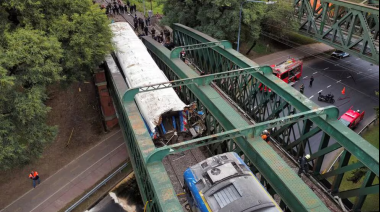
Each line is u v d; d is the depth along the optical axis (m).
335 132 11.62
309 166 14.10
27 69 14.06
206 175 10.36
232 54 19.23
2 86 12.09
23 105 13.25
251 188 9.41
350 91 28.91
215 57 22.03
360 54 25.56
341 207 11.66
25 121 13.55
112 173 19.41
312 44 41.09
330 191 12.52
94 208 17.28
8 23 15.79
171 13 33.50
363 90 29.00
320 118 12.34
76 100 26.00
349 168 11.30
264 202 8.84
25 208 17.42
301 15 32.78
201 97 15.02
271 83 15.43
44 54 14.07
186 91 18.16
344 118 22.22
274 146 15.52
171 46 30.88
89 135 23.25
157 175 9.79
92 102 26.20
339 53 36.66
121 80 17.12
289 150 15.11
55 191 18.53
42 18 17.00
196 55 25.72
